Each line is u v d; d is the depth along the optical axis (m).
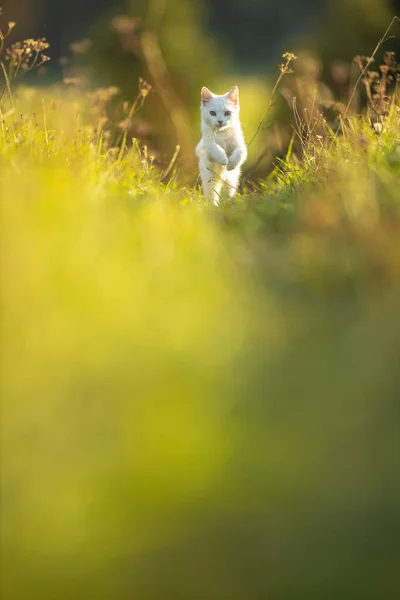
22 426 5.21
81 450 5.00
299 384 5.84
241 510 4.50
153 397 5.53
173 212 10.35
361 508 4.47
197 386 5.73
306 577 4.07
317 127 15.35
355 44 22.88
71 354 5.91
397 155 11.17
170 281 7.37
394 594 3.96
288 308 7.30
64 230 7.94
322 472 4.77
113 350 6.07
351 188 9.52
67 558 4.23
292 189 12.09
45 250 7.32
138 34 25.53
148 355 6.08
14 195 8.80
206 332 6.56
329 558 4.17
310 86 20.56
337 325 6.88
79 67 25.70
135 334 6.32
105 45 25.03
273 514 4.46
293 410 5.49
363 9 23.12
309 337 6.65
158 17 26.11
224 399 5.61
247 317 6.94
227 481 4.71
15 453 5.00
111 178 12.79
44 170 10.68
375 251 7.85
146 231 8.79
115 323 6.40
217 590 4.07
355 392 5.66
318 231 8.69
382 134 12.56
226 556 4.23
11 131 14.01
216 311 6.98
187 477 4.71
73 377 5.70
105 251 7.67
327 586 4.02
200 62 26.22
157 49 25.08
